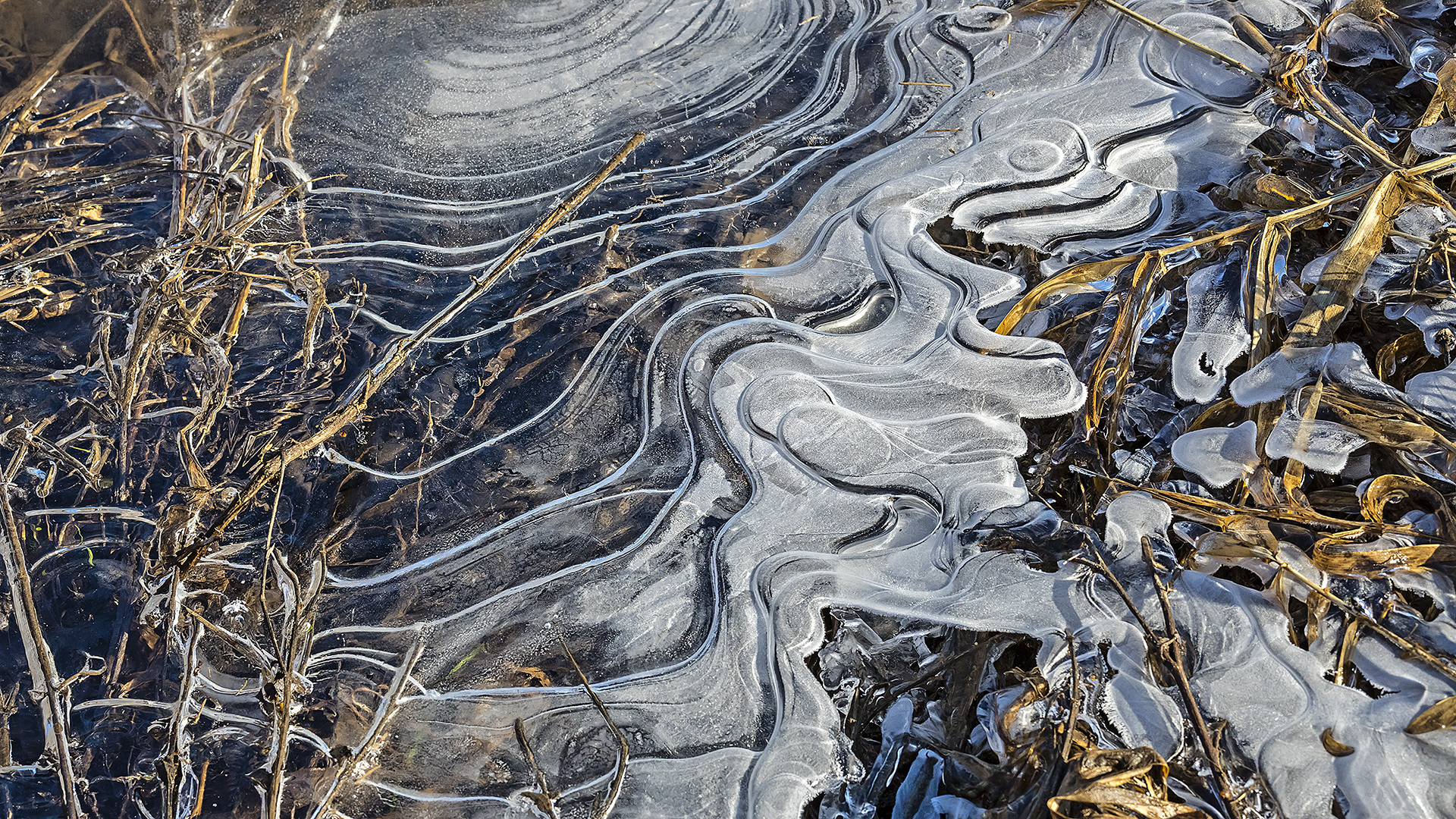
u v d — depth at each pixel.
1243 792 1.04
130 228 1.25
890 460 1.15
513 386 1.19
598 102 1.31
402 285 1.23
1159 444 1.14
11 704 1.11
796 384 1.17
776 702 1.09
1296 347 1.13
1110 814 1.03
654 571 1.13
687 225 1.25
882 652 1.10
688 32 1.35
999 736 1.07
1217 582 1.10
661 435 1.17
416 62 1.33
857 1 1.36
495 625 1.12
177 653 1.12
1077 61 1.29
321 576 1.11
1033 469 1.14
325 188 1.27
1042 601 1.10
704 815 1.07
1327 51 1.26
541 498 1.16
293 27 1.35
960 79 1.30
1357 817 1.04
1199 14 1.30
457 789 1.08
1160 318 1.17
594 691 1.10
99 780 1.09
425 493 1.16
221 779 1.09
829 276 1.22
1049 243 1.21
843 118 1.29
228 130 1.30
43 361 1.20
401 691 1.08
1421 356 1.14
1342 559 1.08
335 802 1.08
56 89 1.33
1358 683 1.07
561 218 1.22
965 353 1.17
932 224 1.23
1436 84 1.22
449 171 1.28
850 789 1.08
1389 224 1.15
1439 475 1.10
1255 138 1.24
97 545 1.15
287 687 1.07
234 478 1.16
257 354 1.20
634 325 1.21
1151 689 1.07
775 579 1.12
